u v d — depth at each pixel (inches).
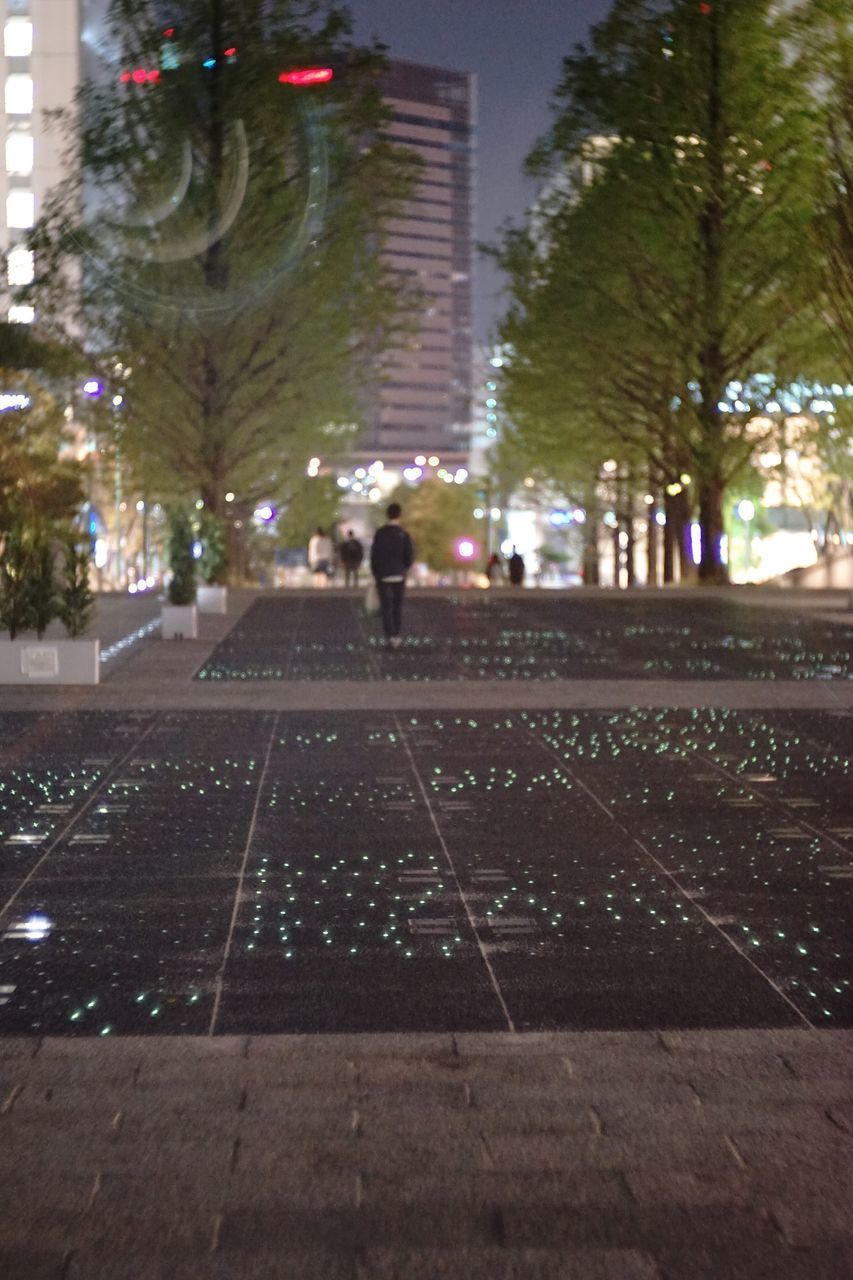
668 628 1029.2
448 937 272.5
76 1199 160.2
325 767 458.0
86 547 698.2
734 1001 235.5
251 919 284.5
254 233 1561.3
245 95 1515.7
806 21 1171.3
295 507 2684.5
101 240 1550.2
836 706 608.4
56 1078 195.6
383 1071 198.5
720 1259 148.2
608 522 2787.9
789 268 1476.4
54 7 4124.0
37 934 273.9
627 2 1534.2
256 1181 164.4
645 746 502.9
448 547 5147.6
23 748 494.3
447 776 442.6
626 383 1745.8
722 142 1521.9
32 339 1414.9
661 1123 180.5
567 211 1674.5
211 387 1621.6
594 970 252.4
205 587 1178.6
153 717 571.2
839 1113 183.6
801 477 2317.9
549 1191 162.2
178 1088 191.8
